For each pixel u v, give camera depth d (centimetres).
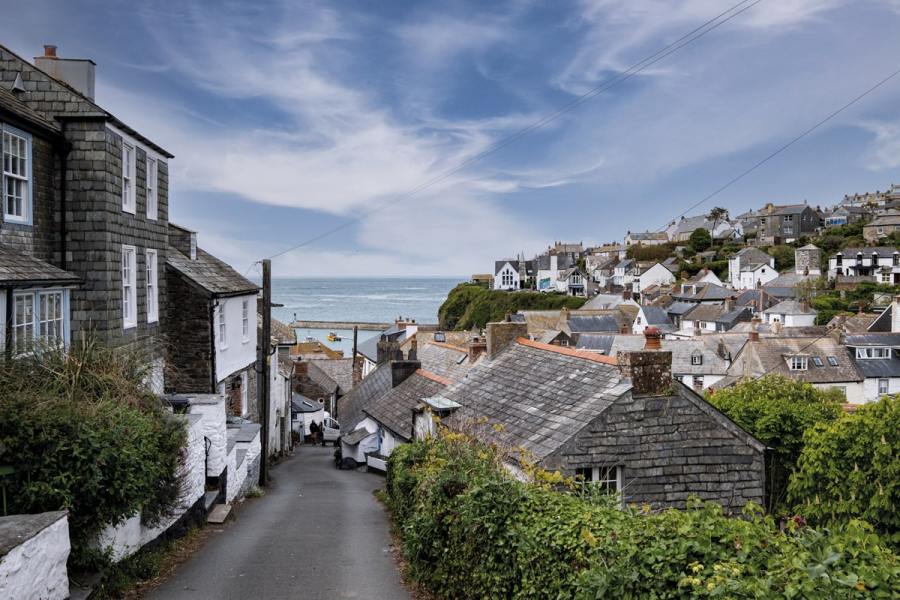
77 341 1218
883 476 1366
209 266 2539
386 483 1798
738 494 1296
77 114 1557
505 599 755
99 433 841
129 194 1794
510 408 1561
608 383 1374
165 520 1136
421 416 1866
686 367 5703
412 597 920
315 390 5222
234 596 895
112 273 1619
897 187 18075
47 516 693
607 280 14625
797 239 13700
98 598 813
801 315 8094
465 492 875
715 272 13000
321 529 1374
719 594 486
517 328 2023
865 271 10738
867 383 5272
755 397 2353
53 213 1561
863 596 457
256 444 2119
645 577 563
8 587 593
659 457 1280
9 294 1209
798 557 492
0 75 1555
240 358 2588
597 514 715
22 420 795
